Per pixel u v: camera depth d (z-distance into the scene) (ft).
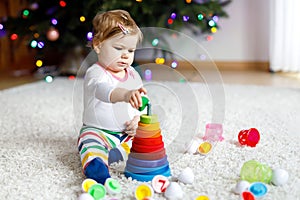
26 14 7.36
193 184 2.91
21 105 5.81
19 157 3.55
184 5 7.16
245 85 7.19
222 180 2.97
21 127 4.64
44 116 5.15
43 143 4.00
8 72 9.29
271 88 6.84
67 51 8.56
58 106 5.72
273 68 8.74
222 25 9.45
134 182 2.99
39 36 7.49
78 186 2.92
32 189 2.87
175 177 3.06
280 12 8.46
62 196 2.75
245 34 9.36
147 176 3.01
